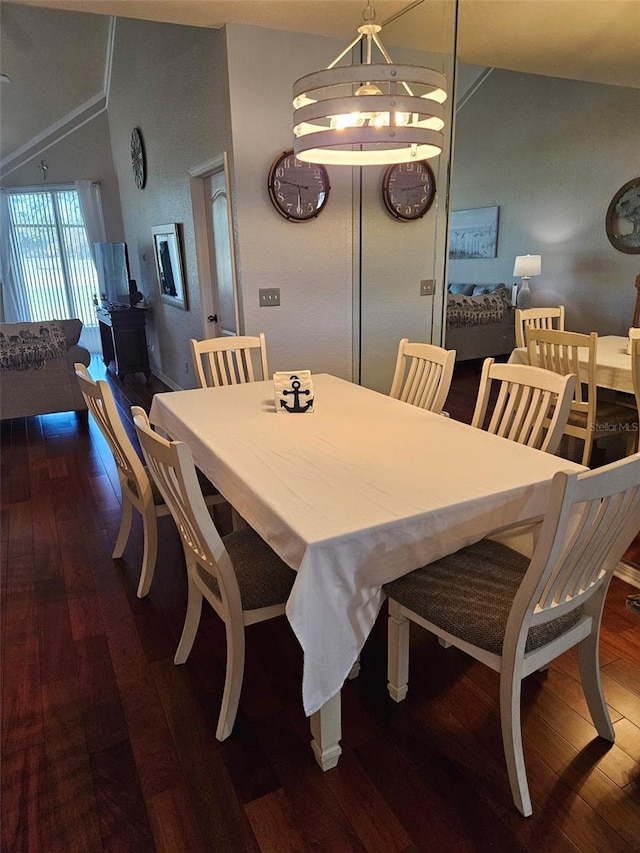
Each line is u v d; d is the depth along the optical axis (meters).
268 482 1.66
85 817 1.47
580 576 1.39
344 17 3.11
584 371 2.49
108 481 3.61
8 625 2.22
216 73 3.43
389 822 1.44
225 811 1.47
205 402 2.59
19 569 2.62
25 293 7.90
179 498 1.57
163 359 6.20
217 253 4.17
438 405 2.56
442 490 1.58
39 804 1.50
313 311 3.85
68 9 2.94
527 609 1.31
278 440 2.04
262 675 1.94
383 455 1.86
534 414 2.14
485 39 2.74
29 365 4.48
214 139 3.65
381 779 1.55
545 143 2.49
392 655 1.77
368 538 1.38
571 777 1.55
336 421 2.25
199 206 4.23
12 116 6.74
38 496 3.40
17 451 4.18
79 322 4.86
